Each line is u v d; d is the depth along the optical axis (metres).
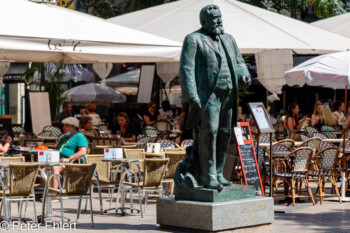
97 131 16.11
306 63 12.98
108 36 11.08
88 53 11.40
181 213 8.64
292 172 11.62
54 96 19.83
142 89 21.69
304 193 13.28
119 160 10.52
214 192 8.45
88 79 22.91
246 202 8.68
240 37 14.00
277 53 15.48
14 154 11.83
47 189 9.52
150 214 10.56
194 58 8.47
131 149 12.37
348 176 13.27
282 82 15.60
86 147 11.27
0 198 9.93
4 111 31.09
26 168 8.94
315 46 14.34
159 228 9.00
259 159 11.87
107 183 11.05
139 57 12.50
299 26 15.31
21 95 31.38
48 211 9.91
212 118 8.50
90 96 25.77
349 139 14.18
